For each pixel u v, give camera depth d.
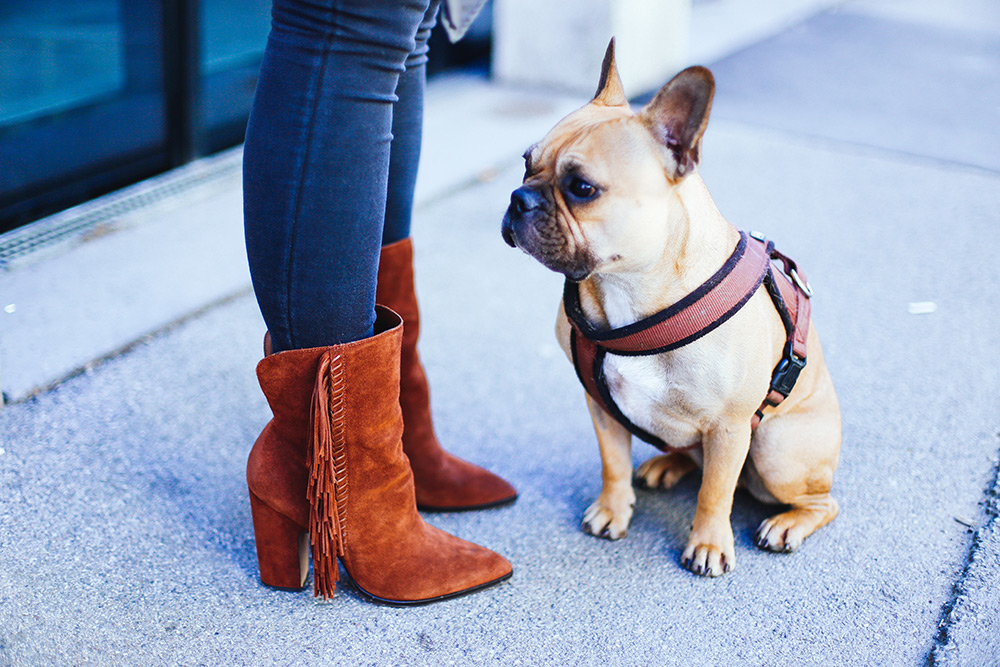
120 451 2.19
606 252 1.57
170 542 1.92
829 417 1.97
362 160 1.46
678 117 1.54
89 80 3.45
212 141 4.01
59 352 2.54
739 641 1.73
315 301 1.50
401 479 1.72
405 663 1.64
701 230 1.65
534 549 1.97
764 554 1.98
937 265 3.40
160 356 2.61
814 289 3.18
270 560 1.77
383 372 1.59
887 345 2.85
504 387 2.60
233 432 2.31
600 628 1.74
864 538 2.03
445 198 3.82
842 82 5.59
